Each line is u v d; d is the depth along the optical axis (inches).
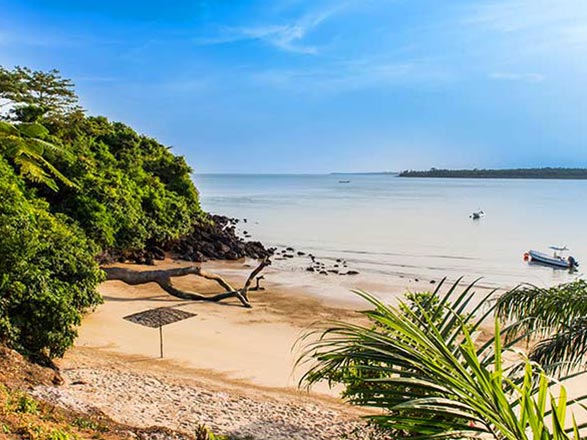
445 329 162.7
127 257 1288.1
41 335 520.4
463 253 1695.4
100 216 1061.1
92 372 533.3
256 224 2551.7
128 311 828.0
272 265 1412.4
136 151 1749.5
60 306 532.7
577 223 2581.2
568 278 1320.1
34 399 396.8
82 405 425.4
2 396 366.3
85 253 641.6
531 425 96.3
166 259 1403.8
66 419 371.2
